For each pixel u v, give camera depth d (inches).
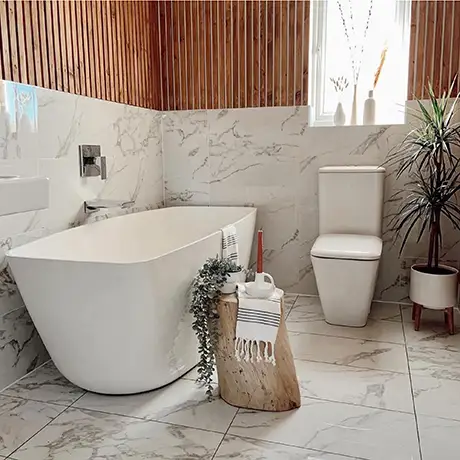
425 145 105.3
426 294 104.8
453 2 115.1
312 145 129.6
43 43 91.0
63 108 96.5
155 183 140.4
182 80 139.1
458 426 69.4
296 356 93.9
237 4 130.9
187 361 86.3
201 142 139.8
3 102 80.3
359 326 109.4
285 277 137.9
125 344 73.4
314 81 134.2
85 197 105.5
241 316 72.1
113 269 67.5
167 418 72.8
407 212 116.0
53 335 76.6
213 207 135.3
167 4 135.9
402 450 64.1
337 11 131.7
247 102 134.2
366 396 78.3
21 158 85.0
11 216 83.1
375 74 131.4
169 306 75.8
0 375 82.0
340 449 64.5
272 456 63.2
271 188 135.2
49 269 70.3
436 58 117.9
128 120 123.3
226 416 73.2
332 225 122.2
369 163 125.6
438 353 94.9
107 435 68.5
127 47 122.9
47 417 73.4
